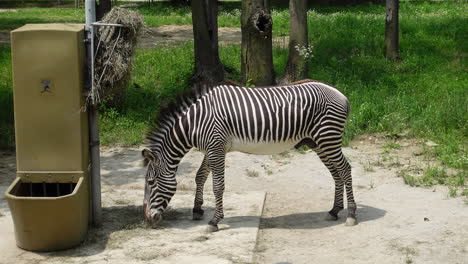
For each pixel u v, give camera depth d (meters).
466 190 9.58
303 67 15.82
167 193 8.16
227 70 17.61
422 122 13.12
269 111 8.16
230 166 11.44
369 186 10.16
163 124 8.21
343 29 22.22
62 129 7.71
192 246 7.65
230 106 8.14
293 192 10.06
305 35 15.76
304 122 8.24
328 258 7.34
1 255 7.39
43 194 7.97
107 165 11.55
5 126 13.73
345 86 15.73
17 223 7.44
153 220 8.16
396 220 8.55
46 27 7.72
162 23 27.09
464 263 7.11
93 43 7.87
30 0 41.53
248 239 7.85
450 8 29.78
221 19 27.30
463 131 12.74
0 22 28.23
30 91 7.63
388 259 7.27
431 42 20.11
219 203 8.16
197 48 16.28
